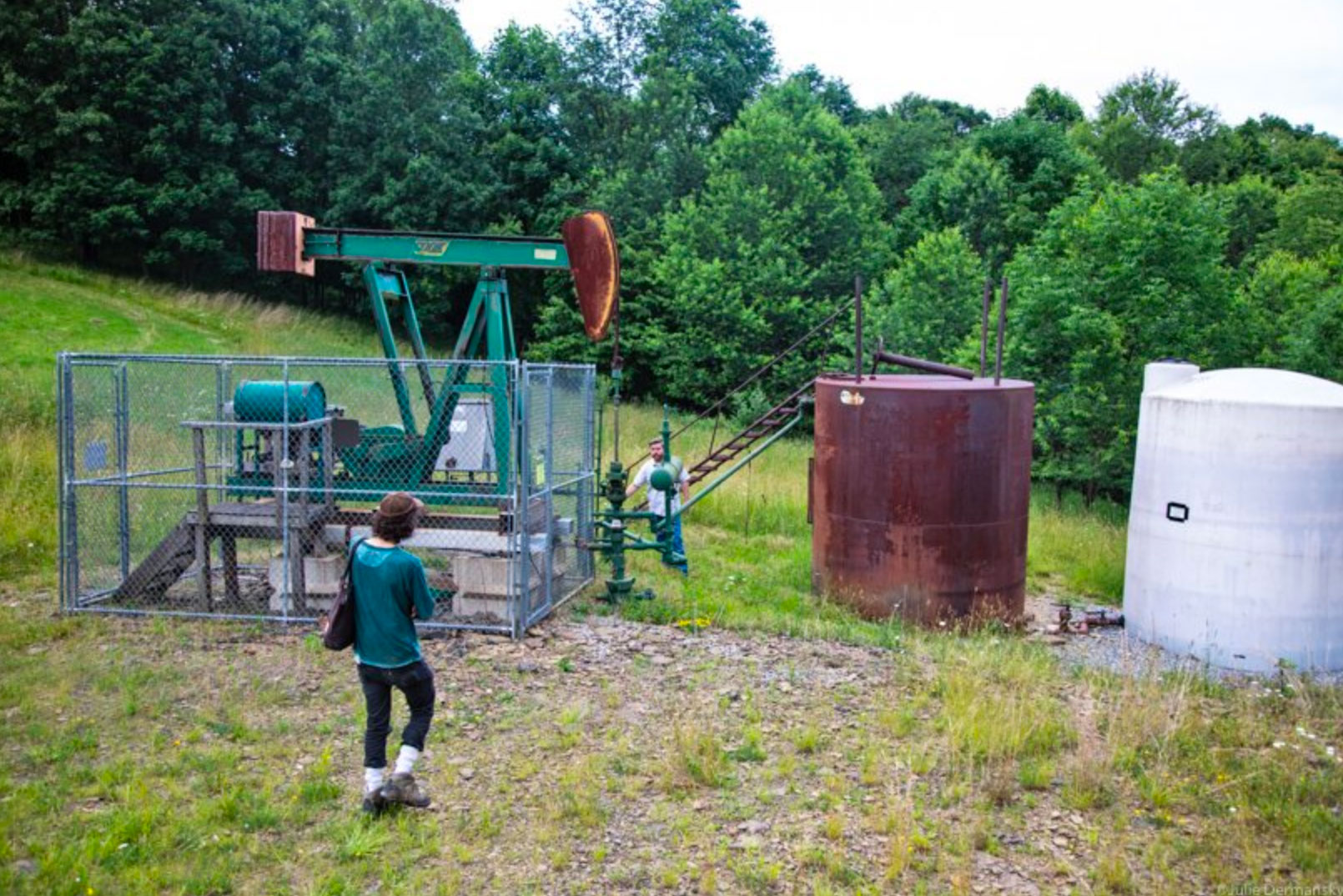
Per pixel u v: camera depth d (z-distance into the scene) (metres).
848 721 7.12
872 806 5.80
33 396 16.78
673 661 8.30
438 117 37.69
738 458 19.69
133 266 35.34
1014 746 6.59
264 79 36.22
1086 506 19.38
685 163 36.47
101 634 8.65
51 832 5.26
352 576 5.50
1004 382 10.98
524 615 8.79
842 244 32.06
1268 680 8.98
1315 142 57.44
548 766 6.27
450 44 40.03
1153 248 18.41
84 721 6.74
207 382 19.09
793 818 5.65
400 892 4.82
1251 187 40.69
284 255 10.52
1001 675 8.16
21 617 9.05
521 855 5.23
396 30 37.41
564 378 10.72
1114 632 10.56
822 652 8.72
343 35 40.38
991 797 5.97
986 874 5.14
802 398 13.05
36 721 6.70
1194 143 50.41
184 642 8.45
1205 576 9.67
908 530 10.30
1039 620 11.00
